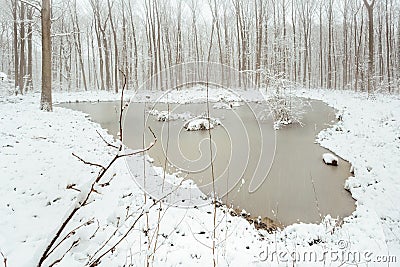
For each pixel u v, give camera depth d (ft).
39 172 19.15
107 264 11.09
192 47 110.22
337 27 124.77
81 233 3.69
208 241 14.52
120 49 114.73
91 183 3.51
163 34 110.63
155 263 12.14
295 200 20.13
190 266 12.33
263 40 114.73
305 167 25.72
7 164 19.57
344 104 51.98
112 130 35.55
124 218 4.93
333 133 35.55
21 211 14.97
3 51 101.35
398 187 20.59
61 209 15.67
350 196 21.04
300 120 43.70
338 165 26.43
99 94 78.18
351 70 124.77
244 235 15.61
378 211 18.54
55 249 3.66
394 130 31.24
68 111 46.65
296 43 118.32
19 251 12.19
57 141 26.71
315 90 82.23
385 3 98.99
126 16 113.80
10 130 27.89
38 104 46.96
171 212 16.67
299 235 16.20
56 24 103.40
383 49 122.62
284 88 43.32
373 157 26.09
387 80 82.43
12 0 74.43
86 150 25.20
